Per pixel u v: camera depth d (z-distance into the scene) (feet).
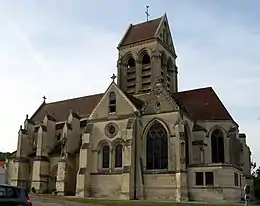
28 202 87.71
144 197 163.73
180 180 156.56
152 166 167.32
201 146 177.27
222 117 184.85
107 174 173.47
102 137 179.93
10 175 223.10
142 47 213.25
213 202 148.77
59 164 189.78
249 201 171.53
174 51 232.12
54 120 219.41
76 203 129.49
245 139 196.75
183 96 206.59
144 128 172.76
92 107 224.33
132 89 211.20
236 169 162.61
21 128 220.64
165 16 225.76
